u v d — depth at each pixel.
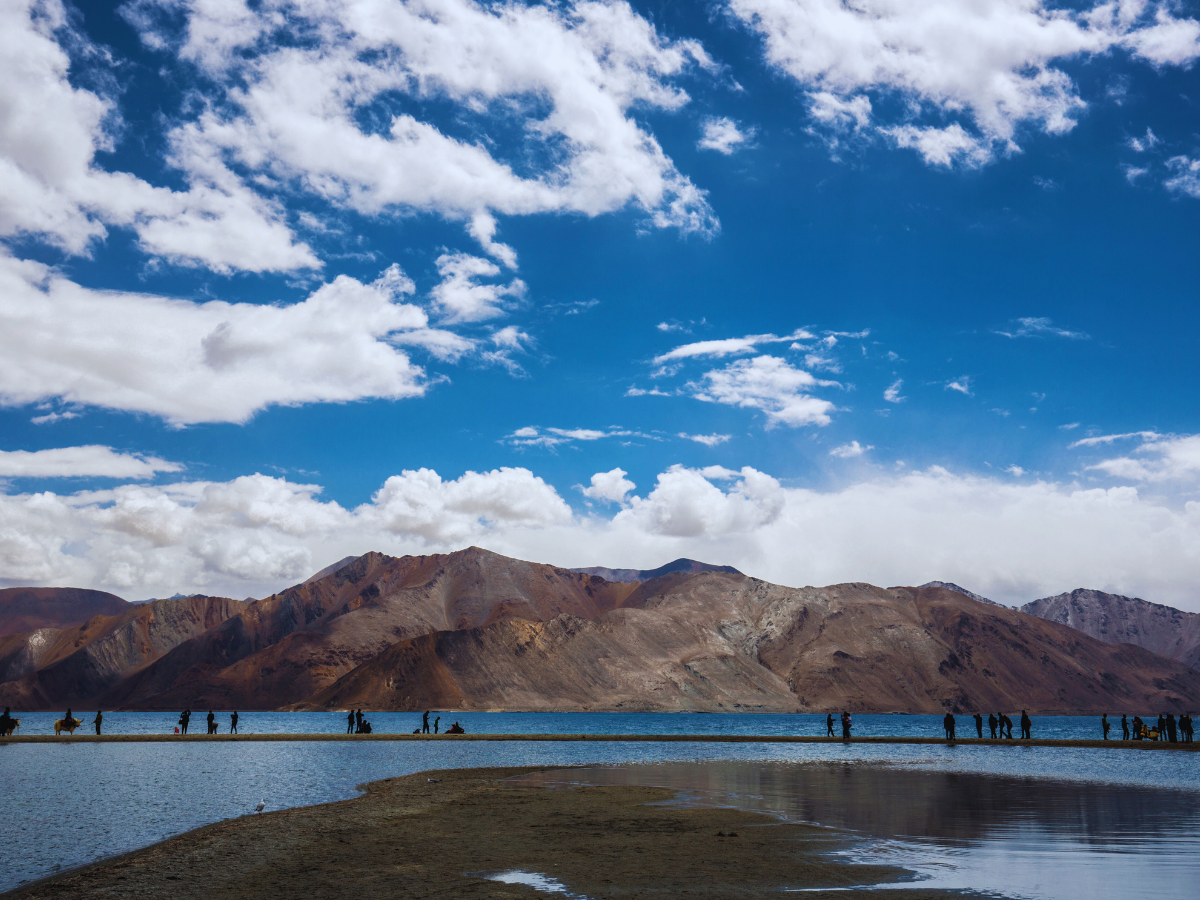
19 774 36.62
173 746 57.91
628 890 13.05
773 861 15.45
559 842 17.73
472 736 71.44
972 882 13.53
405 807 24.05
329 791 30.78
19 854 18.73
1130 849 16.62
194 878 14.55
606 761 45.47
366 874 14.61
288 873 14.81
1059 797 26.50
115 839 20.56
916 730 134.50
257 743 63.03
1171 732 64.69
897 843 17.39
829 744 69.25
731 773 36.09
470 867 15.09
